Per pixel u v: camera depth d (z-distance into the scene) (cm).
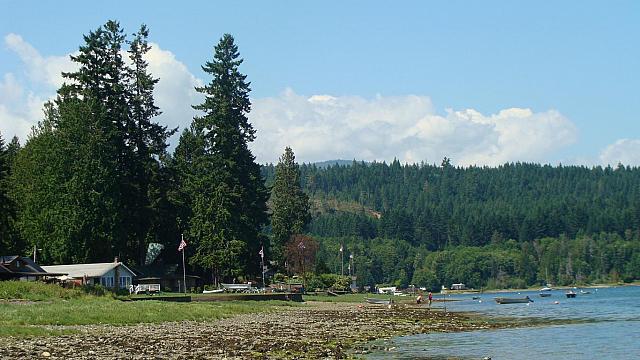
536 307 9062
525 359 3544
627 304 9688
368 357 3522
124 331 4244
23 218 9094
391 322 5753
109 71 9744
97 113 9150
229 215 9875
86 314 4859
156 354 3172
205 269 10369
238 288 9644
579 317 6694
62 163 8856
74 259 8950
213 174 10094
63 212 8662
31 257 9294
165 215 10000
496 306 9544
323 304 9106
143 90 10219
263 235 11225
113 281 8631
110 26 9881
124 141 9694
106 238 8819
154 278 9788
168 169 10269
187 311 5769
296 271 13688
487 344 4172
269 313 6681
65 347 3297
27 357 2900
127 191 9344
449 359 3484
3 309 4903
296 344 3784
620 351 3881
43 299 6084
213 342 3744
